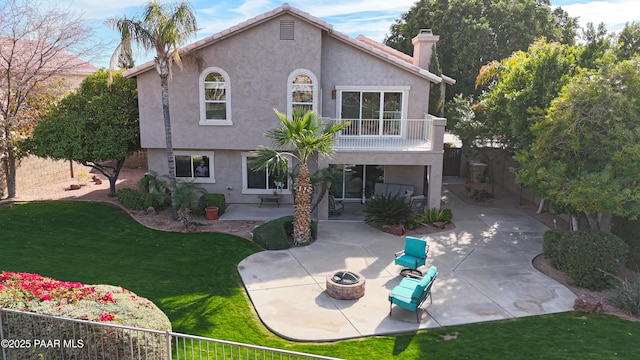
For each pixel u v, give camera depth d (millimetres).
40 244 16531
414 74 21359
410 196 20766
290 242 17109
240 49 20062
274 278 13984
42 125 20578
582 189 12930
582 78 14289
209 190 22328
